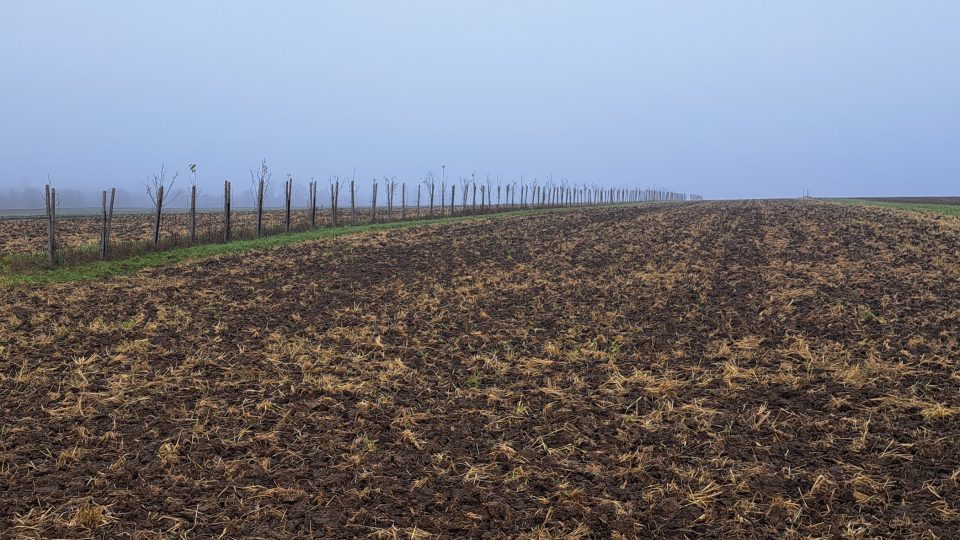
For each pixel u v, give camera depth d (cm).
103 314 1290
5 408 828
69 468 671
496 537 562
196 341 1127
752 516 589
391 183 3603
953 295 1311
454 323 1266
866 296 1338
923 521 566
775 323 1178
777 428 761
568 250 2206
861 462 674
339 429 779
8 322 1212
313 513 595
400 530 568
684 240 2419
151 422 790
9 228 2792
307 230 2738
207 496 625
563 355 1056
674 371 950
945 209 3706
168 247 2067
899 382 870
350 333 1190
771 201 6078
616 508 605
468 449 731
